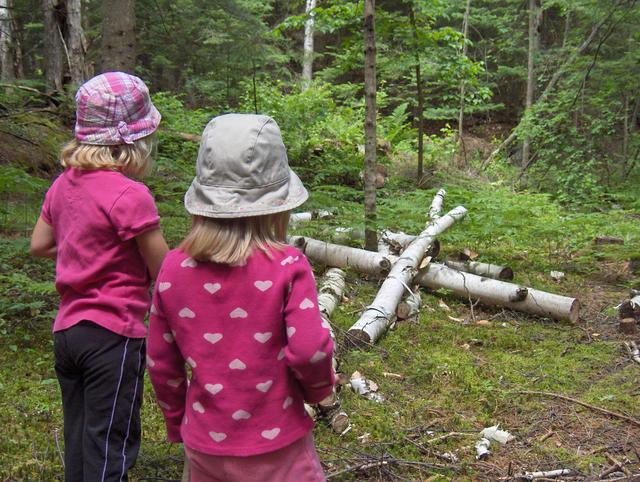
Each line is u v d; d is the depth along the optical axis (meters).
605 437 3.44
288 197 1.81
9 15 13.45
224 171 1.75
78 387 2.34
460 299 5.69
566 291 6.07
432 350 4.56
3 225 5.62
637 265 6.71
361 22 8.22
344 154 10.09
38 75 14.14
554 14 19.47
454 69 9.15
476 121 20.45
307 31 18.34
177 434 1.99
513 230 6.77
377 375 4.11
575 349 4.68
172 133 8.95
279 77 16.42
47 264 5.45
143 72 13.47
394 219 6.57
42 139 7.79
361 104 14.95
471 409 3.73
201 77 12.94
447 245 7.32
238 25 11.30
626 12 12.99
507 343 4.73
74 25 10.86
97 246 2.21
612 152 14.69
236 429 1.76
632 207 11.07
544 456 3.23
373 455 3.14
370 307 4.88
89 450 2.22
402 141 13.16
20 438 3.18
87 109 2.25
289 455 1.80
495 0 18.06
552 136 13.22
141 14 11.73
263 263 1.77
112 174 2.25
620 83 13.28
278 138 1.82
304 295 1.76
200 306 1.78
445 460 3.16
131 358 2.26
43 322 4.71
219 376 1.77
